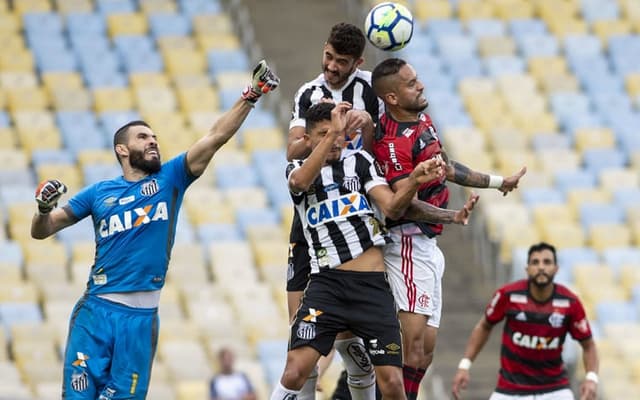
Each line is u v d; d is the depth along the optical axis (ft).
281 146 213.87
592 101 231.30
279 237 192.85
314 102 83.41
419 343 83.71
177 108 222.89
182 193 83.82
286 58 243.40
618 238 196.75
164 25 242.78
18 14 238.68
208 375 163.73
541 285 115.75
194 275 181.98
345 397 101.04
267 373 164.25
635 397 163.84
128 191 82.74
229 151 211.00
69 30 237.25
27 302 172.65
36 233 83.41
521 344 117.19
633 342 173.47
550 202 203.92
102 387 82.48
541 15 258.16
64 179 199.31
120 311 82.33
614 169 214.48
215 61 234.79
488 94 228.02
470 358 119.65
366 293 78.79
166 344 166.30
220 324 172.45
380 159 81.05
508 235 193.36
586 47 246.88
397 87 80.94
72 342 82.69
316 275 79.87
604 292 183.62
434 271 84.58
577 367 165.68
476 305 185.98
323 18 258.57
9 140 207.92
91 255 183.21
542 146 217.77
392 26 81.76
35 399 138.62
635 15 258.98
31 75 223.30
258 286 180.86
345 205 78.89
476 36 245.86
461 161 210.59
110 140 210.79
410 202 77.20
